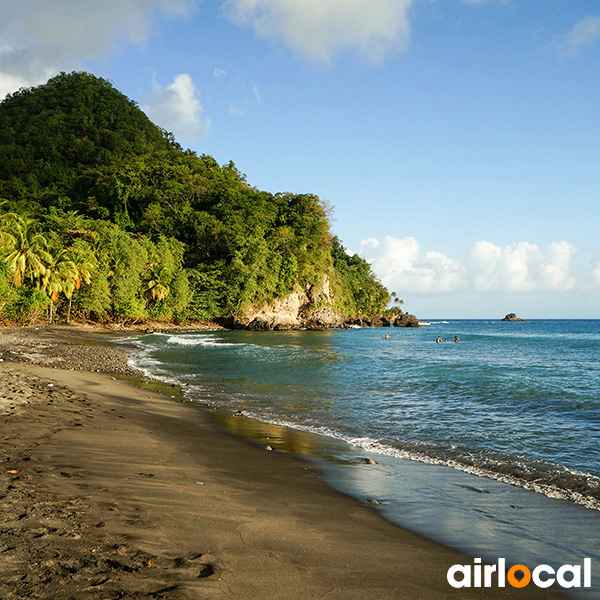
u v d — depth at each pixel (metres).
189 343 40.72
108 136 146.38
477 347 45.91
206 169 125.56
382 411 12.52
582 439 9.49
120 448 7.37
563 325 151.62
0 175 126.56
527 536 4.98
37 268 48.69
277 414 12.12
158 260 73.69
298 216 106.19
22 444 6.84
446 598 3.48
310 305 96.56
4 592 2.79
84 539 3.70
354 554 4.15
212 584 3.25
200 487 5.75
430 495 6.28
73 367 20.22
